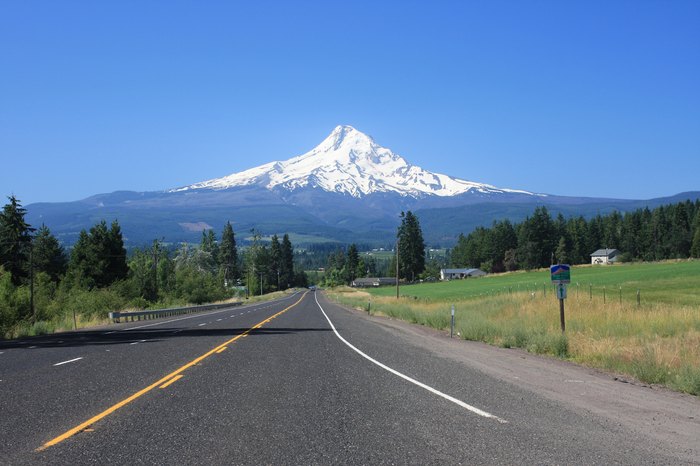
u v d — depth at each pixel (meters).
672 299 46.16
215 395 10.65
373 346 20.45
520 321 25.45
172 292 93.56
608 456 6.62
